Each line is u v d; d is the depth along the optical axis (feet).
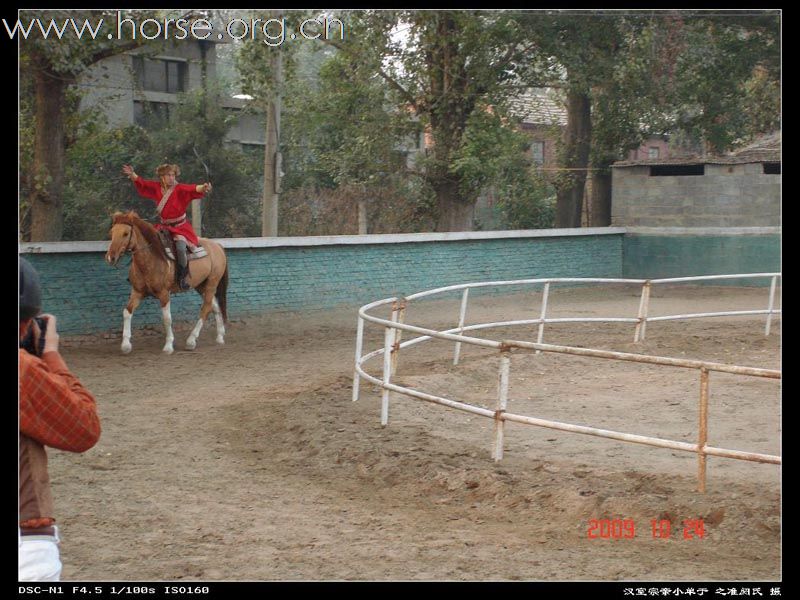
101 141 83.20
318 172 104.32
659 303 75.92
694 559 19.57
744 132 95.91
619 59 85.15
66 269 52.49
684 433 29.86
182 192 50.67
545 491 23.18
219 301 54.19
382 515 23.02
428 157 83.46
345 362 47.70
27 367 11.39
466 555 19.77
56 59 53.16
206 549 20.20
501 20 77.25
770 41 91.40
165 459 28.55
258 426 32.71
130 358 48.83
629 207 92.22
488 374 41.88
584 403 35.32
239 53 64.75
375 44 75.00
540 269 83.66
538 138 111.55
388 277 71.20
